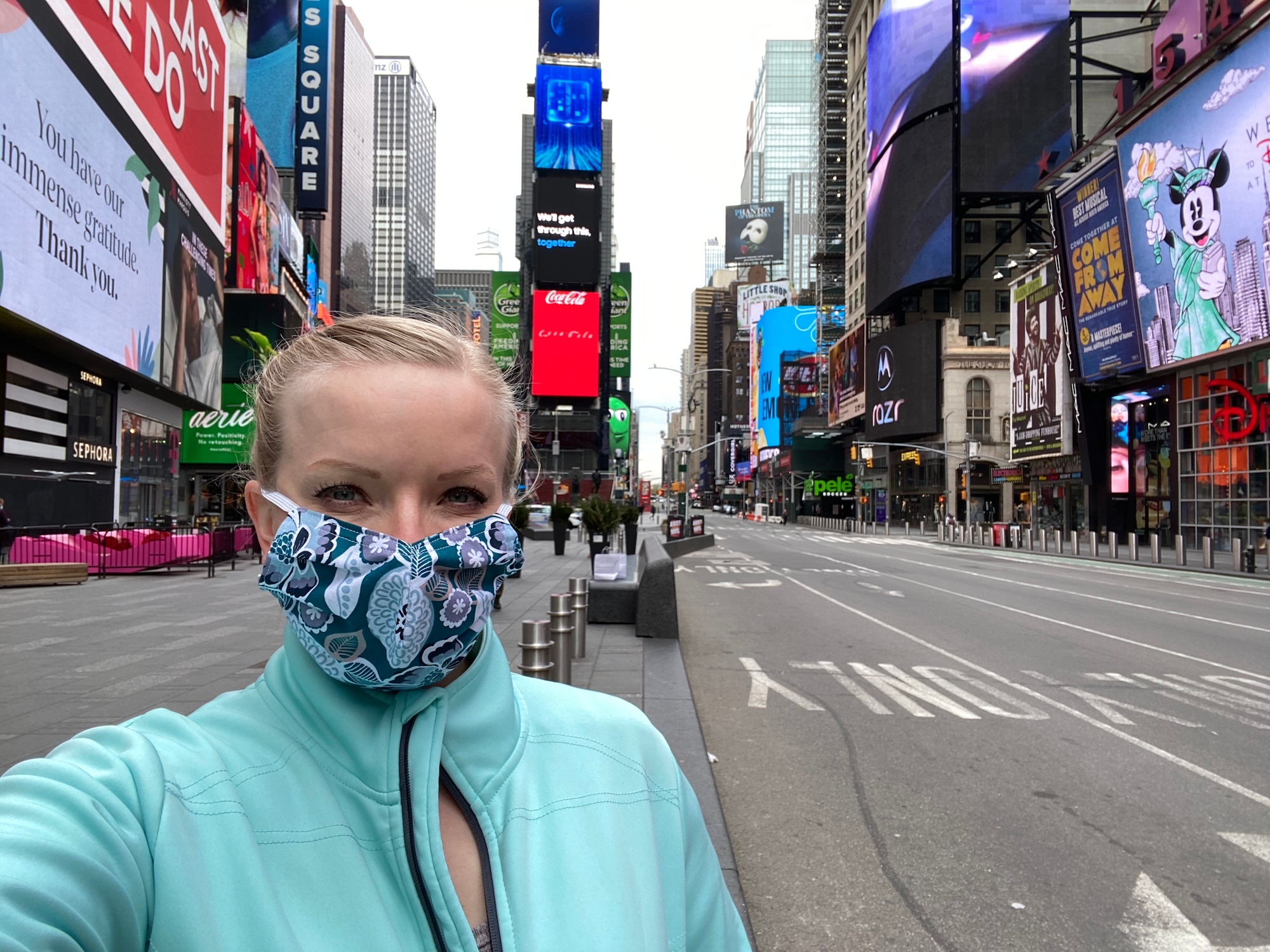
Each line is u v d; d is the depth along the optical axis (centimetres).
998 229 6531
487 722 88
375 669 79
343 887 70
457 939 70
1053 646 1042
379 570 77
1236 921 339
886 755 568
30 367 2042
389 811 75
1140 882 374
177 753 74
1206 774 531
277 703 83
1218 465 3072
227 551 1936
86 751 72
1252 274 2494
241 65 4672
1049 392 4266
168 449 3112
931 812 459
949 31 6025
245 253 4225
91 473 2420
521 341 9769
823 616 1325
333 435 85
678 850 98
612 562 1095
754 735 616
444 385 89
